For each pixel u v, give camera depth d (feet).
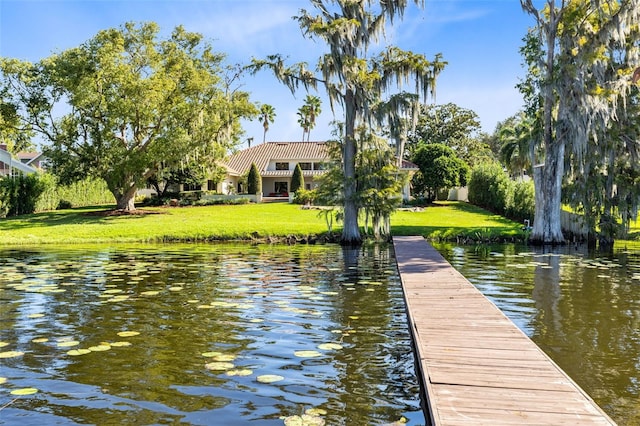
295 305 28.71
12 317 25.62
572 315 26.45
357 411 14.67
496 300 30.45
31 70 106.73
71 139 104.37
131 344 20.93
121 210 108.37
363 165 71.26
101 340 21.52
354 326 24.12
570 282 37.27
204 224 84.89
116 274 40.91
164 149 100.07
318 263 49.24
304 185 158.51
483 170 126.72
